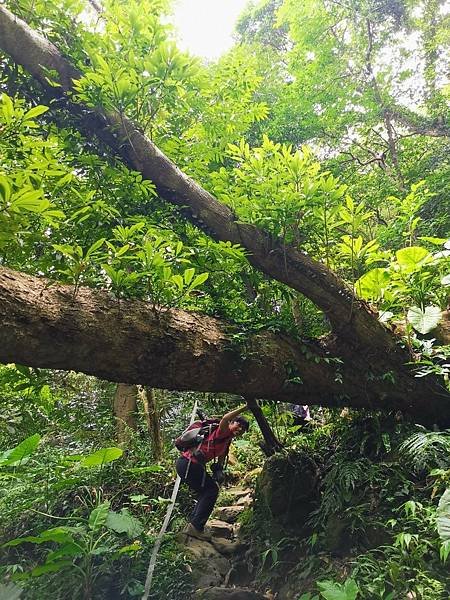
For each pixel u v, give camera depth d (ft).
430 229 22.39
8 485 14.83
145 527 14.29
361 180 27.84
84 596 11.34
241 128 16.20
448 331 14.19
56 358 8.89
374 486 12.28
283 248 12.28
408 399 13.62
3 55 11.98
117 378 10.03
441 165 27.45
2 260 10.91
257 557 13.07
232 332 11.91
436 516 9.39
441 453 11.59
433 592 8.52
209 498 13.97
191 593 11.64
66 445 19.75
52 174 9.52
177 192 12.26
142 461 17.43
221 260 13.16
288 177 11.64
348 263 15.21
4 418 17.43
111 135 12.23
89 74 10.73
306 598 9.32
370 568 9.77
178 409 22.35
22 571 12.77
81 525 12.57
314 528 13.05
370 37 32.40
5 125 8.98
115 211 11.39
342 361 13.12
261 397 12.50
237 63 15.71
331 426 16.19
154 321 10.31
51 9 12.13
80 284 9.92
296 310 15.46
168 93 12.12
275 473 14.19
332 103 30.66
